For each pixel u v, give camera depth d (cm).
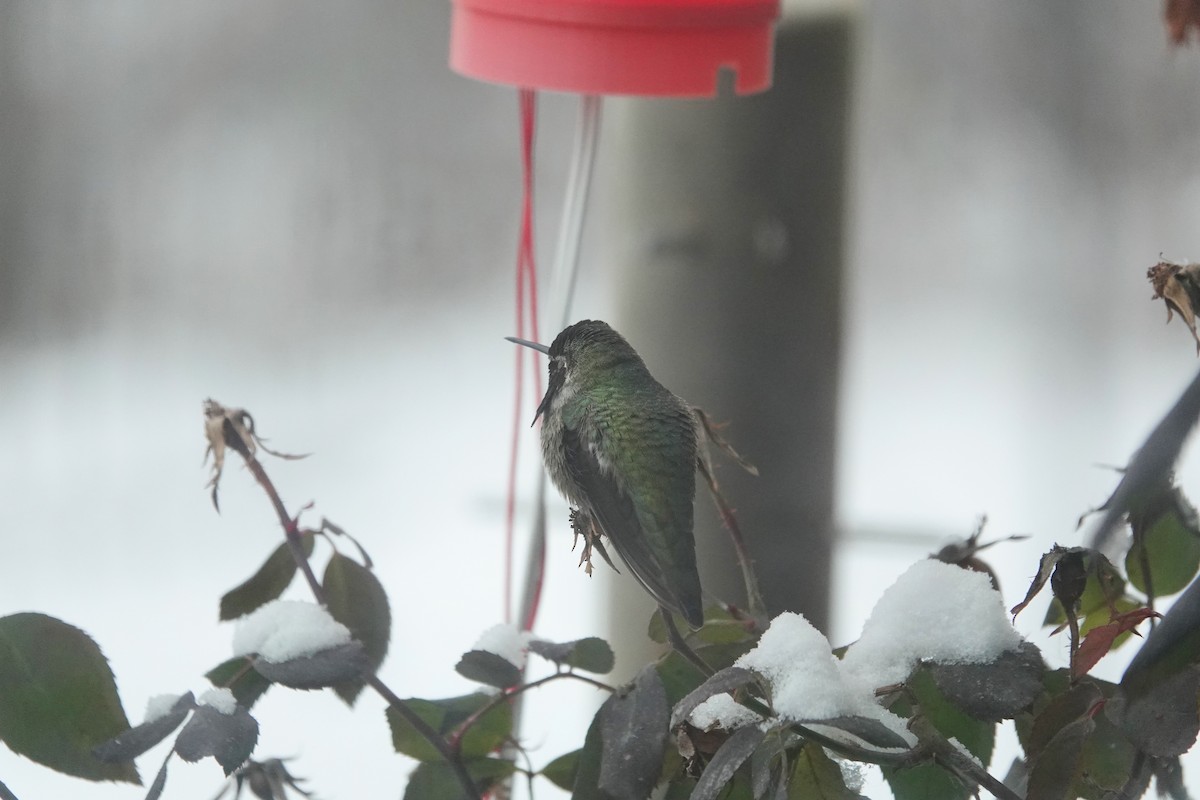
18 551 1213
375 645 379
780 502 654
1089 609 362
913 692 323
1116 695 301
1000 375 1587
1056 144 1931
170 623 1092
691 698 298
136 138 1850
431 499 1270
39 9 1822
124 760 312
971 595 318
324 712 888
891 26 1944
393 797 774
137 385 1564
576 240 543
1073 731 306
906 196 1928
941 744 307
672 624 354
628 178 662
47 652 332
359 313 1720
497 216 1823
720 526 639
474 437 1426
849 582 955
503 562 1123
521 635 374
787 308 657
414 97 1880
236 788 347
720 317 653
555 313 541
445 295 1741
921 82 1955
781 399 654
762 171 649
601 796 325
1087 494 1291
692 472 446
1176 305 314
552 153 1861
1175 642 296
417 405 1508
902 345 1648
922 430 1441
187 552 1227
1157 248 1839
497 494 1224
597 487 447
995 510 1252
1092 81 1909
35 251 1742
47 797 792
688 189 653
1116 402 1519
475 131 1873
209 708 318
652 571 421
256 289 1736
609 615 648
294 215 1811
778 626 307
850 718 287
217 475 356
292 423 1475
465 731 350
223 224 1806
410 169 1853
